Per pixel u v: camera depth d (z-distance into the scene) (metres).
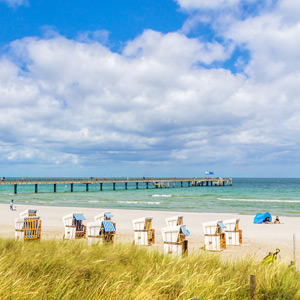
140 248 9.74
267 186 137.50
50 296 4.86
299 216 35.47
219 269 7.22
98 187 141.75
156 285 5.87
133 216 32.34
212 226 15.73
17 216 32.31
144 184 176.62
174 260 8.38
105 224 14.57
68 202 53.72
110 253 8.28
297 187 125.19
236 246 17.22
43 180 79.88
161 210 41.41
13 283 5.03
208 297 5.63
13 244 9.16
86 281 5.98
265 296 6.33
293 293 6.55
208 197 65.38
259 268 7.87
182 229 13.11
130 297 5.10
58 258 7.05
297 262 13.21
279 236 21.02
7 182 72.38
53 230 21.91
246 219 30.45
